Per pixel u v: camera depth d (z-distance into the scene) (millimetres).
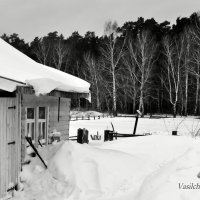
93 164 8016
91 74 49875
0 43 10742
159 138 11477
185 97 48125
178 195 5289
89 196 7156
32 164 8523
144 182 6910
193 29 43156
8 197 7414
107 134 15039
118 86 49250
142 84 42531
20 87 7145
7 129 7438
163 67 51688
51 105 11008
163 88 51906
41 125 10305
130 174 7984
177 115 47625
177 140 11117
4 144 7312
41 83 7258
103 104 55062
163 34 57750
